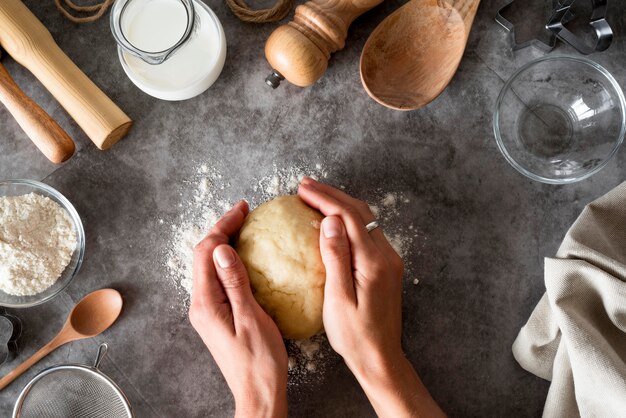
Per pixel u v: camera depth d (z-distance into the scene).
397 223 0.80
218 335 0.68
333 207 0.71
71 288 0.80
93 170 0.80
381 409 0.71
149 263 0.80
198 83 0.76
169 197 0.80
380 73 0.78
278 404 0.69
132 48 0.70
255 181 0.80
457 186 0.80
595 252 0.71
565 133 0.81
